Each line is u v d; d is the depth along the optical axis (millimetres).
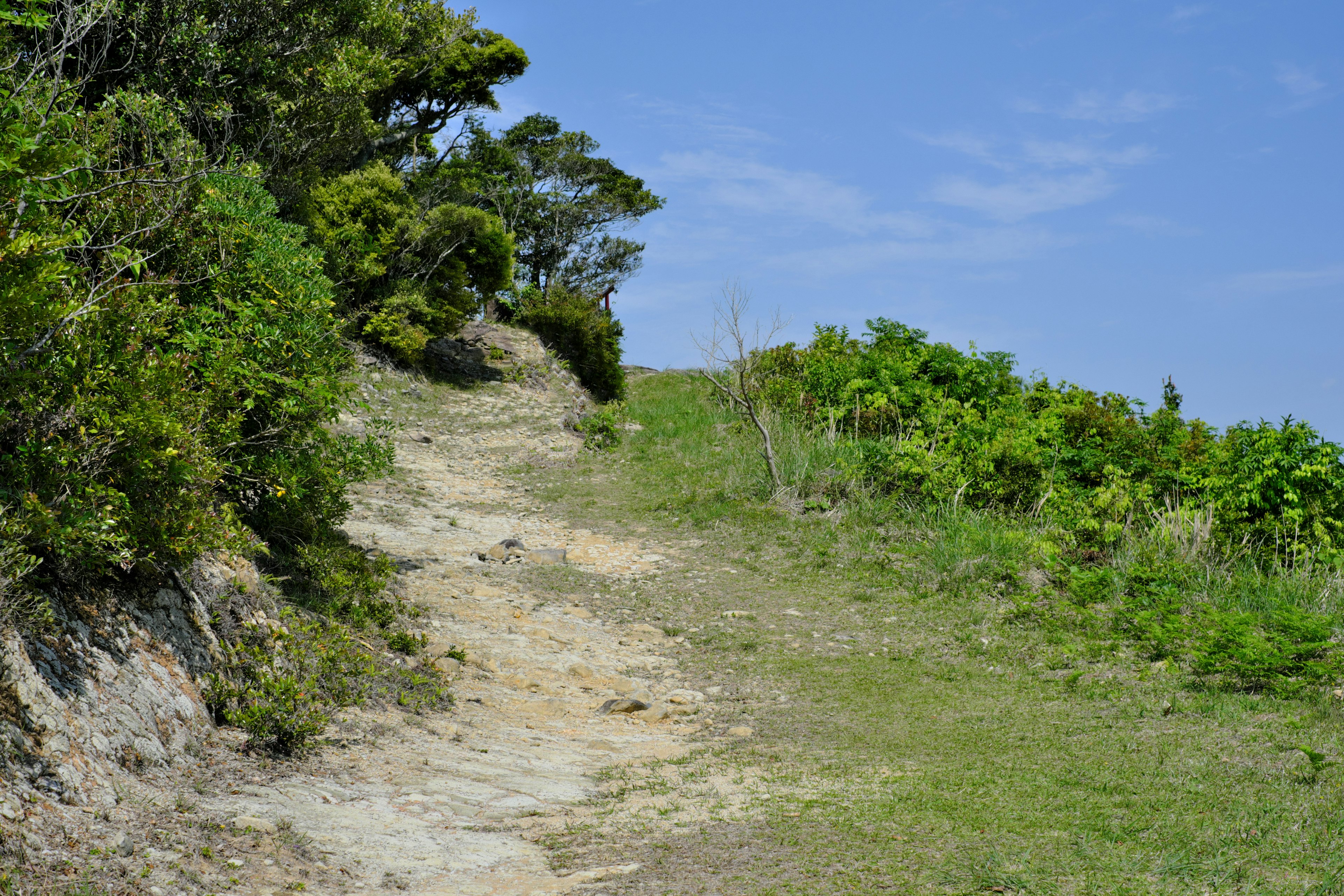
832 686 9930
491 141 41531
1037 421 20453
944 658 10680
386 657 9117
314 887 4426
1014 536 13703
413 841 5203
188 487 6918
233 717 6375
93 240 7336
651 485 19703
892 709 9008
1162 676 9141
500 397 26703
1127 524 14156
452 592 12305
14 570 4926
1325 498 13016
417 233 26094
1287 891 4219
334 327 10125
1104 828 5230
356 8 19141
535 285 43406
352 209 25016
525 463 21516
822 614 12547
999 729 8000
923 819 5547
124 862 4180
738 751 7770
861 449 17922
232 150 10648
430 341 28797
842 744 7914
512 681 9719
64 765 4617
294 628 7863
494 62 34062
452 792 6184
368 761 6609
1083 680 9328
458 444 22422
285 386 8961
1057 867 4617
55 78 6090
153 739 5457
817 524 15961
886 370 22125
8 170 5094
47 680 4941
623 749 7859
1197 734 7223
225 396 7758
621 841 5312
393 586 11820
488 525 16656
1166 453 17859
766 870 4758
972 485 16156
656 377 39156
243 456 8742
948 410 19438
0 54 6398
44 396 5617
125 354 6176
